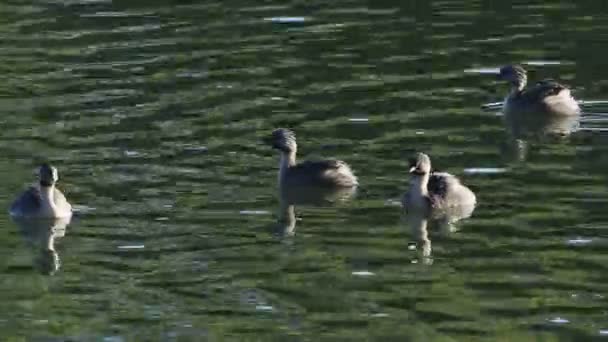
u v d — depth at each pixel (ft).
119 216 86.07
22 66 116.88
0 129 101.60
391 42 121.70
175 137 99.66
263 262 78.95
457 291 74.49
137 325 71.05
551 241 80.94
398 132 100.53
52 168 86.33
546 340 68.44
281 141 91.76
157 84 111.45
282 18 129.29
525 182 90.68
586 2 132.77
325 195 89.71
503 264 77.92
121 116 104.32
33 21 130.00
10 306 73.56
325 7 132.87
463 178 91.71
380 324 70.64
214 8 133.28
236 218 85.76
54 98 108.58
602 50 119.03
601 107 106.63
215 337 69.41
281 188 90.84
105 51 120.47
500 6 132.36
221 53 119.14
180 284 76.13
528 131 101.09
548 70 114.62
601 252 79.10
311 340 68.95
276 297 74.18
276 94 108.58
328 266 78.18
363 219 85.71
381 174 92.94
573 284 75.05
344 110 104.99
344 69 114.52
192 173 93.15
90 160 95.45
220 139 99.30
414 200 86.74
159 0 136.56
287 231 83.76
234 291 75.05
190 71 114.52
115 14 131.85
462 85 110.83
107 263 79.25
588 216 84.43
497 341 68.49
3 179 92.17
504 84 111.24
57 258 80.12
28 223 85.46
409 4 133.49
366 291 74.69
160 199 88.74
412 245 81.20
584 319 70.85
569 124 103.04
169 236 82.94
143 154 96.48
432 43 121.39
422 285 75.31
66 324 71.26
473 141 98.89
